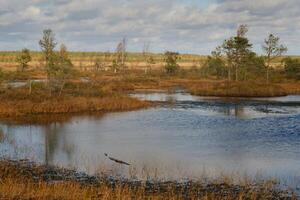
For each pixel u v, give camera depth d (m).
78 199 14.92
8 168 21.80
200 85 82.88
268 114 46.75
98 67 123.56
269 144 29.31
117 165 23.38
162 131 35.78
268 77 98.00
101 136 33.41
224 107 54.53
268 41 88.50
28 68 133.12
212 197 16.64
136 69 153.88
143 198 16.06
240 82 80.69
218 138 32.06
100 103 51.25
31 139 31.95
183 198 16.53
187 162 24.16
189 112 49.31
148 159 25.09
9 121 41.47
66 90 58.91
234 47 87.25
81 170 21.95
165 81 102.94
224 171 21.83
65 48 70.75
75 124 39.91
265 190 17.72
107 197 15.33
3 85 62.25
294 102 60.94
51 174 20.94
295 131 34.56
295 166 22.77
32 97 50.62
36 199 14.72
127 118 44.16
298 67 101.94
